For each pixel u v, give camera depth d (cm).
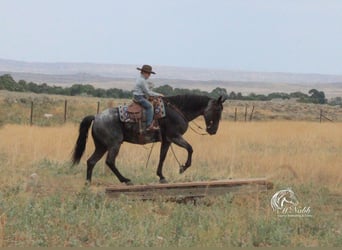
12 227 1039
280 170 1839
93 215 1141
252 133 3073
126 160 1998
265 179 1460
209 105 1625
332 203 1466
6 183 1526
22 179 1600
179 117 1595
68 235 1019
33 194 1414
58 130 2938
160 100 1582
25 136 2559
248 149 2464
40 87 8556
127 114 1563
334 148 2702
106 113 1579
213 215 1197
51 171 1783
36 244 960
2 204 1188
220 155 2144
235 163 2002
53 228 1043
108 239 1009
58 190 1480
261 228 1084
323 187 1622
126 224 1102
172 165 1936
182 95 1617
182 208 1269
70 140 2469
